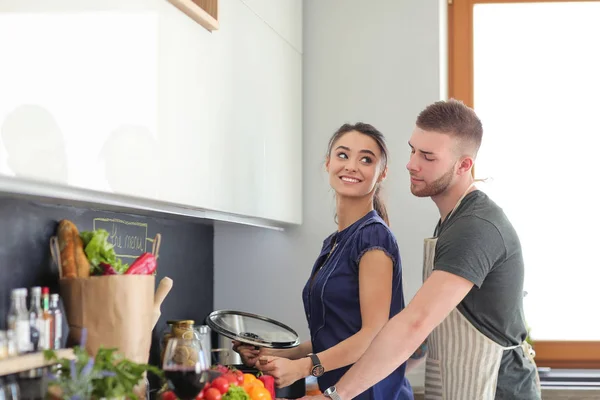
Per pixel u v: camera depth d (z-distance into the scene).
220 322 2.46
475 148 2.24
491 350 2.17
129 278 1.80
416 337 2.04
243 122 2.57
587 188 3.52
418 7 3.28
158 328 2.66
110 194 1.79
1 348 1.54
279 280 3.25
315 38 3.32
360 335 2.30
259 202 2.72
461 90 3.53
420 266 3.19
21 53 1.45
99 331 1.77
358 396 2.35
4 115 1.41
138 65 1.87
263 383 2.20
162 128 2.00
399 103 3.27
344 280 2.38
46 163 1.53
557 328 3.50
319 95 3.30
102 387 1.52
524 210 3.54
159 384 2.52
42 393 1.55
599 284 3.49
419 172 2.25
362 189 2.52
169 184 2.04
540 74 3.56
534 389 2.22
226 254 3.28
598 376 3.26
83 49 1.65
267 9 2.82
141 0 1.89
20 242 1.88
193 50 2.18
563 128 3.54
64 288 1.81
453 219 2.18
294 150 3.16
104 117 1.73
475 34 3.59
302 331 3.22
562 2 3.55
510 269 2.13
